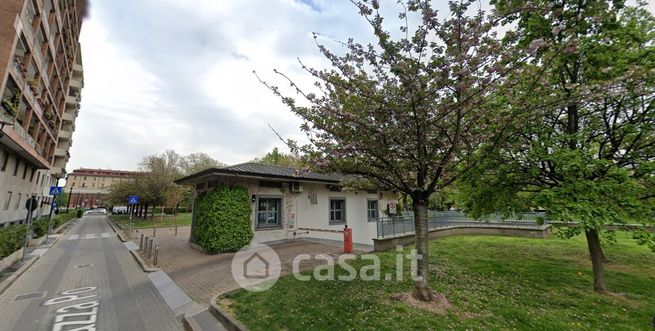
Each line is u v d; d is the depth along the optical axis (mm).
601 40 5305
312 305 5027
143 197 30078
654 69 4293
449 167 5094
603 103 6168
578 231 4898
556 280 6586
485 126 4688
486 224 17422
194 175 11617
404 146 4754
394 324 4191
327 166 5004
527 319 4363
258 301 5375
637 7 6402
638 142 6336
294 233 12906
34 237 15000
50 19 19906
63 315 5523
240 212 11195
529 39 5047
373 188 5953
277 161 40125
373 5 3656
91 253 12836
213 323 4840
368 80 4668
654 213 4598
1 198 15734
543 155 5434
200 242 11633
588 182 4773
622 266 8055
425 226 5281
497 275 7047
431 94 4188
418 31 3926
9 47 13055
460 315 4527
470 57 3928
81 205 77625
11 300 6441
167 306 5914
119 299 6422
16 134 14672
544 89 4832
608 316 4523
